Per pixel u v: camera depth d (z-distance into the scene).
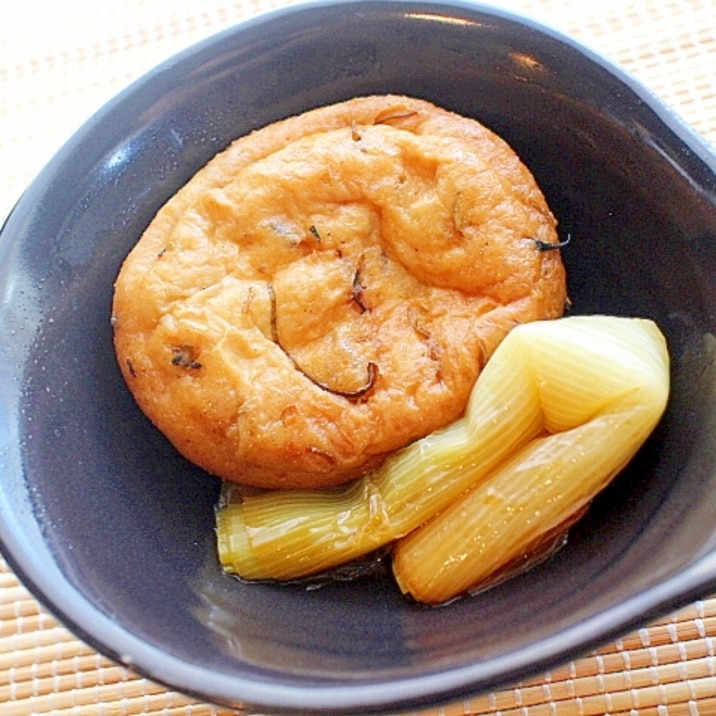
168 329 0.23
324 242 0.24
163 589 0.21
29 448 0.22
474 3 0.24
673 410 0.22
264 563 0.23
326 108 0.25
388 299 0.24
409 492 0.22
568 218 0.25
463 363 0.23
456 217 0.23
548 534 0.21
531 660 0.18
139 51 0.31
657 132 0.22
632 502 0.21
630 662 0.22
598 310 0.24
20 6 0.33
